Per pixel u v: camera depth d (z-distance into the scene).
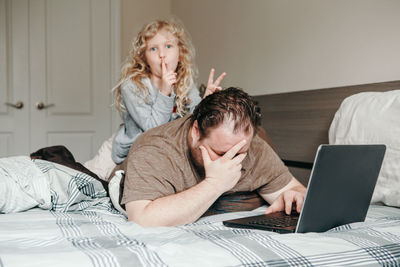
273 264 0.76
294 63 2.36
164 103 1.72
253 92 2.77
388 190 1.36
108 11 3.70
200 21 3.48
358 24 1.92
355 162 1.04
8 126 3.46
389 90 1.64
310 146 2.06
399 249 0.87
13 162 1.40
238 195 1.39
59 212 1.31
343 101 1.72
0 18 3.40
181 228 1.04
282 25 2.45
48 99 3.56
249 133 1.11
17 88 3.47
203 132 1.11
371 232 0.97
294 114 2.18
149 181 1.14
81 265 0.69
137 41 1.85
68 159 1.70
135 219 1.07
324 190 0.99
